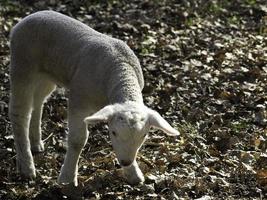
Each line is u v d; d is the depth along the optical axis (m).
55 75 11.50
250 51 16.84
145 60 16.38
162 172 11.33
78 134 10.81
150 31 18.23
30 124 12.36
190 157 11.81
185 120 13.51
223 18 19.78
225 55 16.50
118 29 18.55
